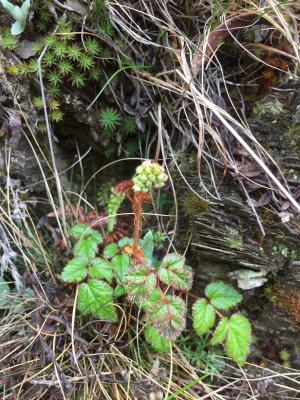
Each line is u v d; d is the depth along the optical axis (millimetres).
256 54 284
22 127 285
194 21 290
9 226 295
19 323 270
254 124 271
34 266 285
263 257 261
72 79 281
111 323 271
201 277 282
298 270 258
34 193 311
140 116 295
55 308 270
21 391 243
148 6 282
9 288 287
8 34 272
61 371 239
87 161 324
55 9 271
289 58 281
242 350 252
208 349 282
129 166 322
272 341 274
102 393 247
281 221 258
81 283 270
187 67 273
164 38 283
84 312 256
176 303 245
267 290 269
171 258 250
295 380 263
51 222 313
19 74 274
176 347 269
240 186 266
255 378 270
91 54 276
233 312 278
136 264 250
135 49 284
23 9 260
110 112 293
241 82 291
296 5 280
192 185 276
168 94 289
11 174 299
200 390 261
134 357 266
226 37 284
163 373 258
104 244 294
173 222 296
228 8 279
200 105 278
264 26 280
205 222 270
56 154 313
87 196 327
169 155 297
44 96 272
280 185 245
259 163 249
